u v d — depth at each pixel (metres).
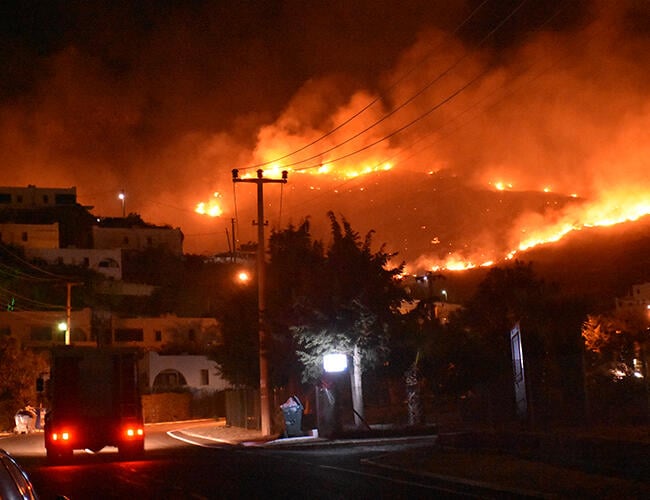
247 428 46.28
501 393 32.41
